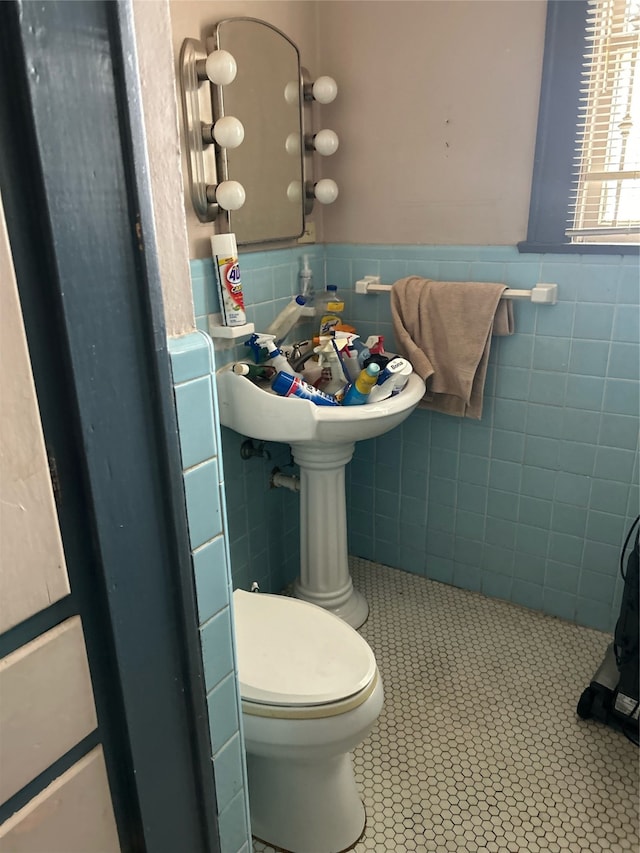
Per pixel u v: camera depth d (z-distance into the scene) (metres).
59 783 0.59
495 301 1.79
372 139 1.95
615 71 1.58
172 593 0.68
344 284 2.12
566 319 1.79
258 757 1.34
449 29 1.75
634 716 1.59
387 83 1.88
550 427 1.90
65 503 0.54
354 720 1.20
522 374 1.89
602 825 1.40
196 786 0.77
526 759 1.57
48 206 0.48
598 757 1.57
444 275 1.94
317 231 2.11
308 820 1.33
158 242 0.68
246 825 0.94
